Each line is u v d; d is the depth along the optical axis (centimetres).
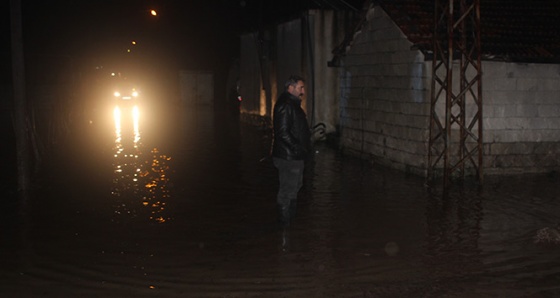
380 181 1295
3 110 3272
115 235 855
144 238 839
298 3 2155
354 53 1727
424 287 642
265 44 2706
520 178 1334
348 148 1773
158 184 1255
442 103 1340
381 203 1069
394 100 1484
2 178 1316
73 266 716
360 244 809
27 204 1055
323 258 746
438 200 1095
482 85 1354
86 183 1265
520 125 1385
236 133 2352
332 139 2022
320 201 1085
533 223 920
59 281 664
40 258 746
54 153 1744
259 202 1077
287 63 2375
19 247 794
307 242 818
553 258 743
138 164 1538
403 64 1434
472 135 1264
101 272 695
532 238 836
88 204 1058
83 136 2208
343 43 1759
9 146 1897
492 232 868
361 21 1641
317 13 2045
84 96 3247
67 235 853
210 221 938
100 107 4106
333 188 1212
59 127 2152
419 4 1474
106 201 1084
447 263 725
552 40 1415
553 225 905
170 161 1592
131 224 917
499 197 1123
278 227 899
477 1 1219
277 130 897
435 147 1336
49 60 3250
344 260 738
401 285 649
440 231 875
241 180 1305
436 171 1338
